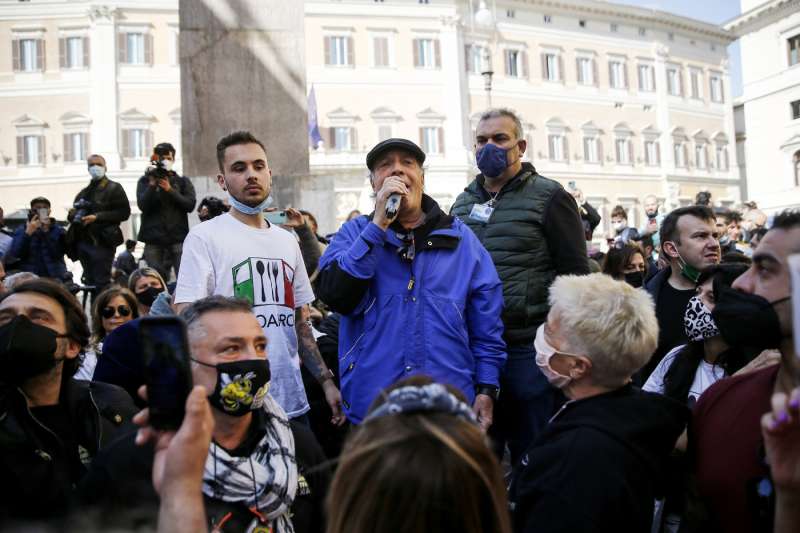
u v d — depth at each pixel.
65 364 2.53
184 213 7.83
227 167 3.34
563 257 3.58
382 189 3.00
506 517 1.29
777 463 1.48
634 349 2.08
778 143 42.16
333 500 1.30
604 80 47.44
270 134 7.56
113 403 2.57
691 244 3.81
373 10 41.28
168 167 7.68
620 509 1.87
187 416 1.45
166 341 1.51
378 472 1.23
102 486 2.04
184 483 1.43
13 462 2.26
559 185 3.72
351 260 2.99
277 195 7.46
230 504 2.04
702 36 51.59
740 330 1.77
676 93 50.12
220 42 7.52
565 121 45.91
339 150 40.62
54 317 2.42
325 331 4.60
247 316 2.19
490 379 3.12
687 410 2.13
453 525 1.20
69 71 38.38
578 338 2.12
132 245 15.45
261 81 7.57
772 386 1.90
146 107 38.53
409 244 3.13
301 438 2.39
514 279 3.60
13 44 38.38
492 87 43.66
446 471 1.21
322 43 40.75
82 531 2.04
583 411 2.06
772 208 42.53
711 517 1.98
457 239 3.16
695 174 50.31
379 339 3.05
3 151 38.25
